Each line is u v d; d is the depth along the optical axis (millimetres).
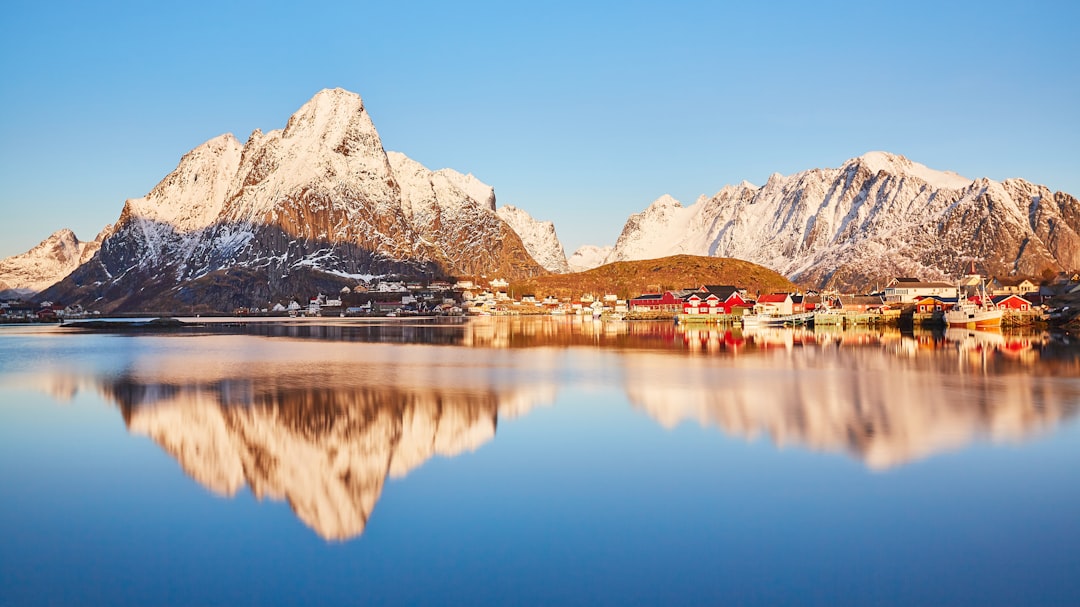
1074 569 26938
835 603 24828
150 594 25953
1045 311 154875
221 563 28281
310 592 25922
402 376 76062
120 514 33281
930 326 164250
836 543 29297
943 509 32719
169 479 38344
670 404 57188
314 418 53156
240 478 38656
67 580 27016
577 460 41031
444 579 26812
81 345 131625
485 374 77312
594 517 32250
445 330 178750
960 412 52688
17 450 44344
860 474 37750
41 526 31938
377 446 44781
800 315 180000
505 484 36938
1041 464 39156
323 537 30547
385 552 29000
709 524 31312
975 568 27094
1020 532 30125
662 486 36281
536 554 28656
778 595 25344
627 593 25594
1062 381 67688
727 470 38688
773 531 30500
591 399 59969
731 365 84000
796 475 37719
